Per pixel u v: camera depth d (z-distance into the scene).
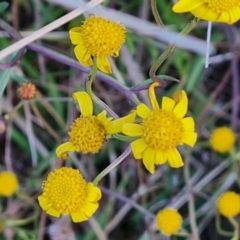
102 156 0.35
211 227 0.35
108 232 0.34
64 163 0.34
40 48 0.29
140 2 0.34
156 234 0.34
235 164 0.32
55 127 0.35
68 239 0.34
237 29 0.35
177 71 0.35
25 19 0.35
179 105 0.24
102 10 0.28
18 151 0.36
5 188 0.31
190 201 0.33
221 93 0.36
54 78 0.35
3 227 0.32
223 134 0.31
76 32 0.25
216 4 0.22
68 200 0.25
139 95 0.33
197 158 0.35
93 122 0.25
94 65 0.25
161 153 0.24
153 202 0.34
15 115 0.34
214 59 0.35
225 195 0.30
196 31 0.35
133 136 0.24
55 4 0.34
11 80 0.34
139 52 0.35
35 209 0.33
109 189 0.35
